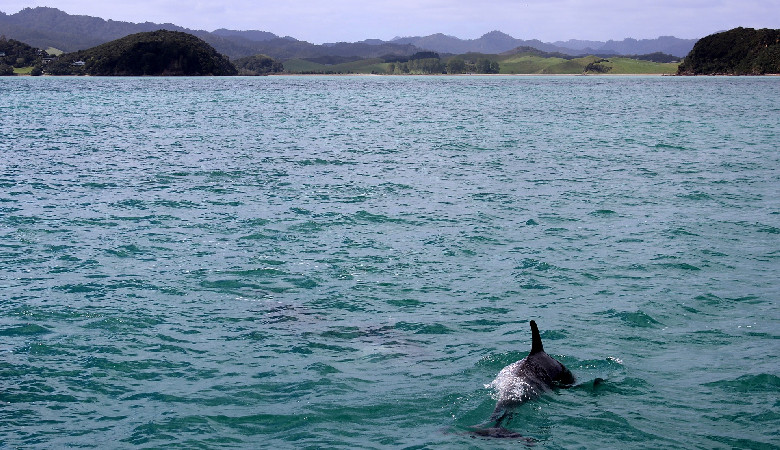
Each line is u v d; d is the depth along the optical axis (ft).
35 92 529.86
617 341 52.13
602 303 60.49
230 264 72.69
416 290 64.64
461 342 52.29
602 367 47.32
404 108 351.25
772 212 95.25
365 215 95.25
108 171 132.87
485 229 87.45
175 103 390.63
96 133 210.59
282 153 162.50
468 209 99.14
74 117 279.08
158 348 51.16
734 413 41.11
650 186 116.88
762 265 70.90
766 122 249.55
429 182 121.80
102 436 38.68
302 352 50.55
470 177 127.34
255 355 49.98
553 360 45.42
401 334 54.03
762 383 44.98
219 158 153.07
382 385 44.86
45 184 117.39
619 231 85.81
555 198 106.83
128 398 43.32
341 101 425.28
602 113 306.55
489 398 42.45
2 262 72.23
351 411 41.34
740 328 54.65
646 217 93.20
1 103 377.71
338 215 95.25
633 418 40.32
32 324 55.47
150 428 39.45
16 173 128.77
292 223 90.58
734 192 110.52
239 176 127.65
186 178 124.98
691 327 55.01
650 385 44.73
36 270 69.82
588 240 81.76
